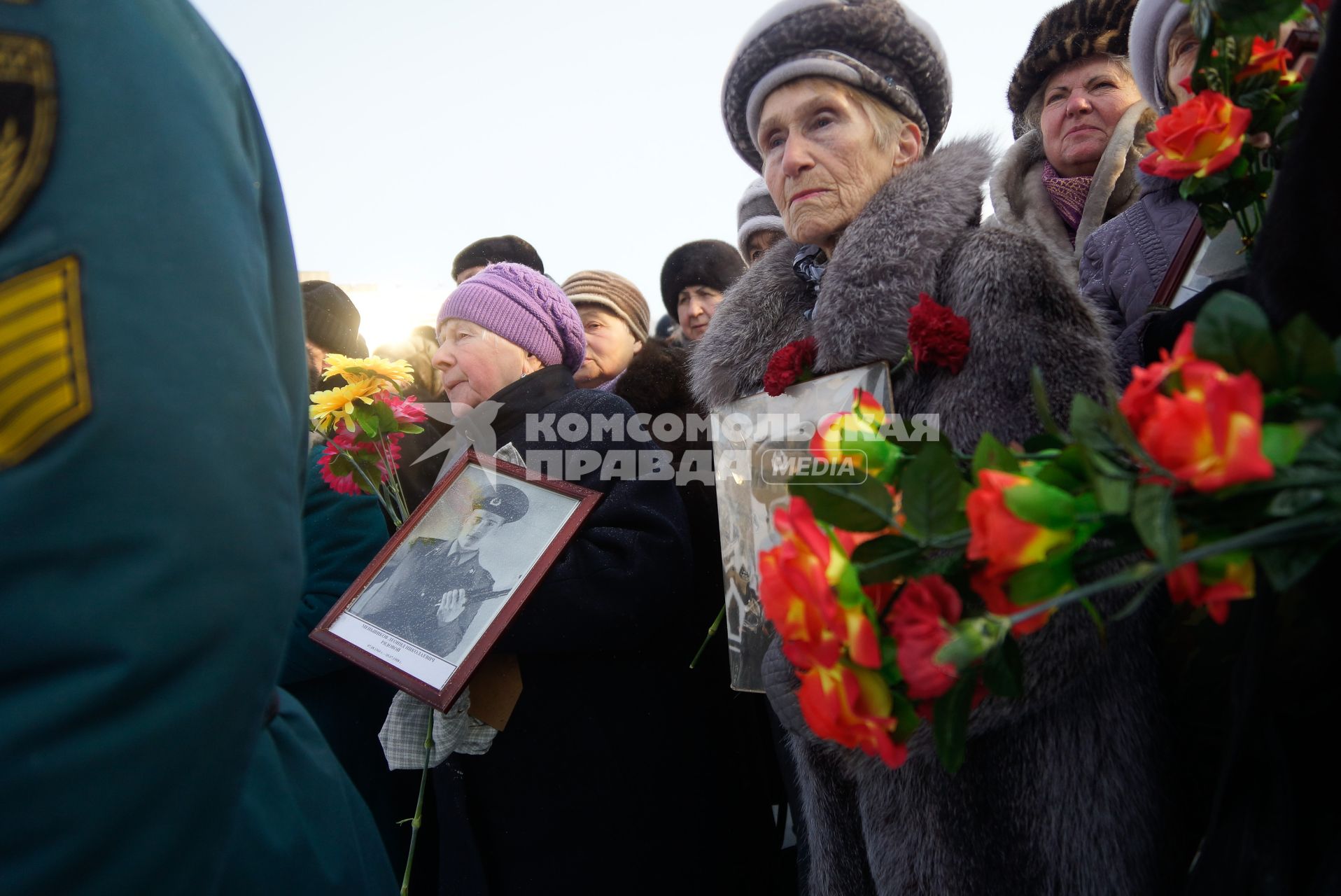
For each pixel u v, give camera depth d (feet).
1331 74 2.50
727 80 5.39
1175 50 4.92
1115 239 5.78
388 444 6.48
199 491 1.81
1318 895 2.34
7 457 1.73
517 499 5.91
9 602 1.68
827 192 4.90
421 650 5.51
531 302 7.00
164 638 1.73
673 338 11.06
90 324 1.79
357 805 3.09
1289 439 1.85
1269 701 2.60
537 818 5.88
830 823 4.83
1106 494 1.90
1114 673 3.79
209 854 1.88
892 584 2.31
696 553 6.61
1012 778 3.85
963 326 3.96
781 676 4.27
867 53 4.87
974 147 4.70
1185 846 3.74
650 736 6.02
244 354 1.99
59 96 1.90
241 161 2.24
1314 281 2.57
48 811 1.64
